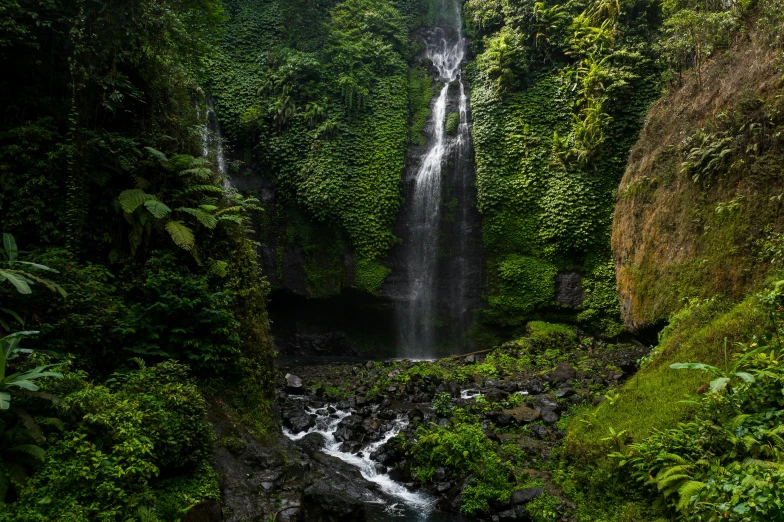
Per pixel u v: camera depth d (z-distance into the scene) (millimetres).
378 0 22125
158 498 5070
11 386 4535
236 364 7676
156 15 8500
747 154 9516
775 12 10484
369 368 14508
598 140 17125
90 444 4508
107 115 8195
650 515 5219
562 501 6023
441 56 22500
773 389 5117
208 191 9273
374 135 19125
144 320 6906
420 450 7598
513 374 13047
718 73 11688
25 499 4043
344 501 5980
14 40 7152
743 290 8758
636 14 18422
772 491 3508
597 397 9523
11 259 5750
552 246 17391
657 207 12133
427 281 18625
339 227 18312
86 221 7465
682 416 6016
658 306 11289
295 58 19234
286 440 7941
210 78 19078
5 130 7102
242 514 5438
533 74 19281
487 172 18406
